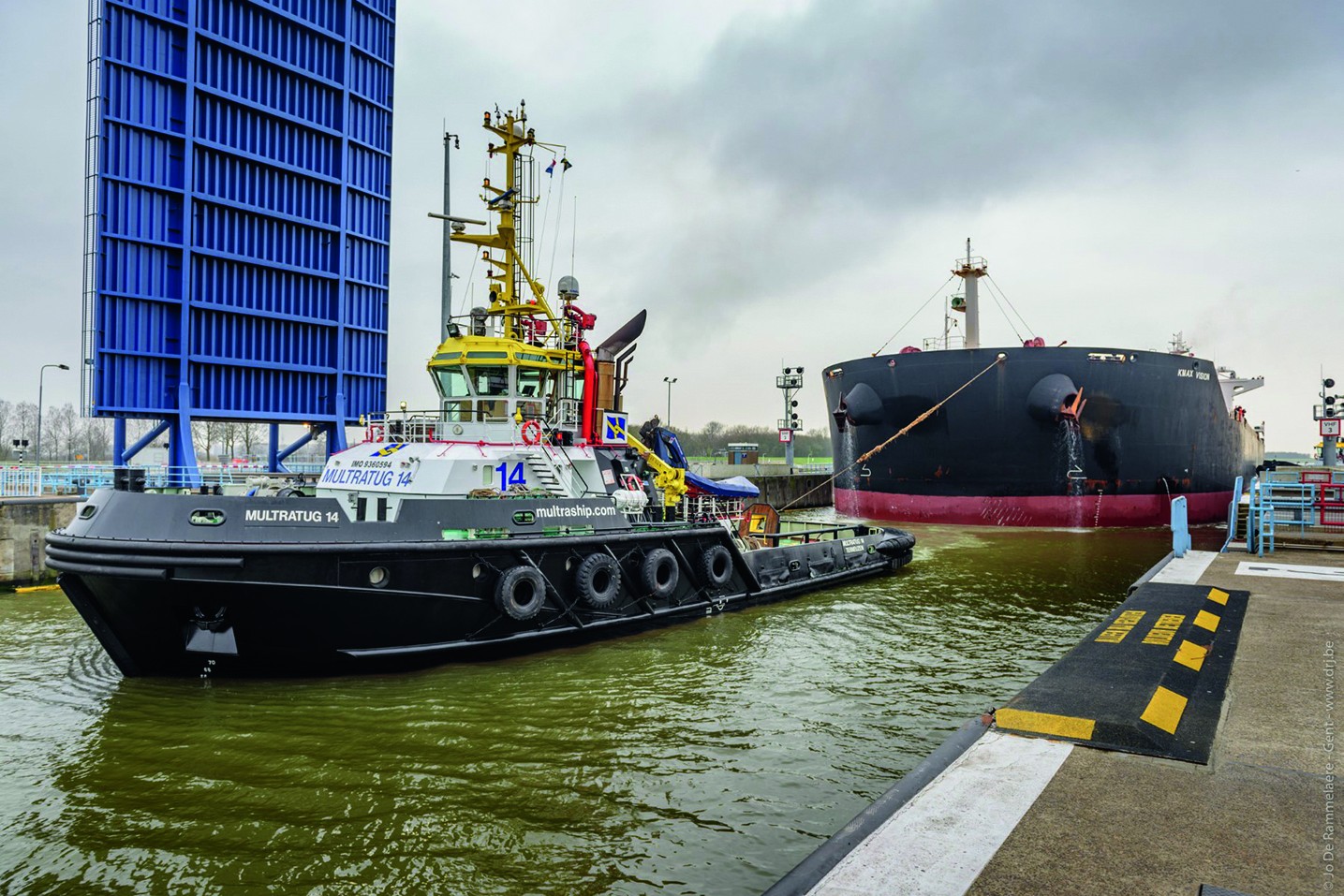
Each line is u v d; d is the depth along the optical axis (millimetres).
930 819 3658
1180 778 4121
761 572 13375
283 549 7684
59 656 9469
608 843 5164
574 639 10055
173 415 19500
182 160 19219
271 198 20938
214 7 19562
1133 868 3217
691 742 6930
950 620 12039
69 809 5598
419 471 9820
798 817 5531
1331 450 41719
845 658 9742
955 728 7320
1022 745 4621
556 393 11531
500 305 12406
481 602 9023
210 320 19969
